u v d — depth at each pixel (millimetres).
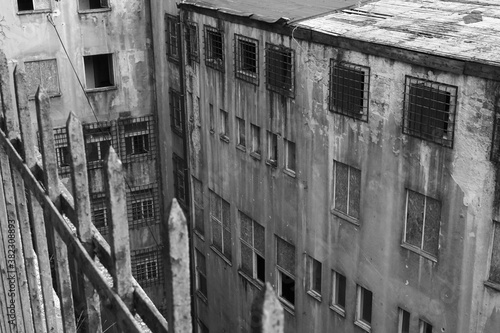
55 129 32312
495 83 15453
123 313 4832
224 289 29688
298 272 23859
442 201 17531
